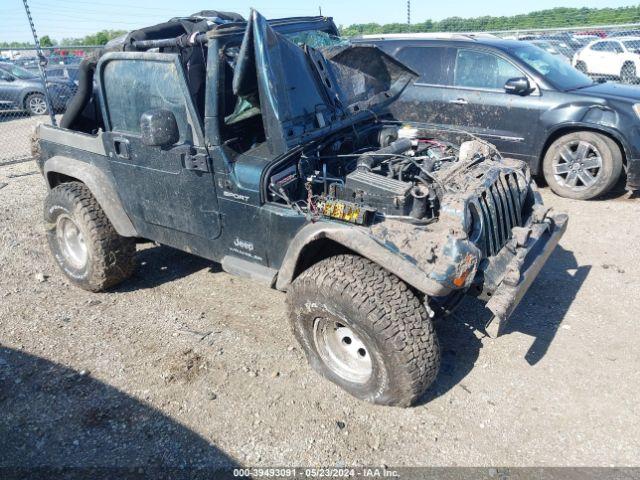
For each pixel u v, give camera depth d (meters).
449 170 3.32
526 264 3.17
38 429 3.07
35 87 13.90
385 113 4.47
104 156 4.03
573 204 6.12
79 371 3.55
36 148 5.07
